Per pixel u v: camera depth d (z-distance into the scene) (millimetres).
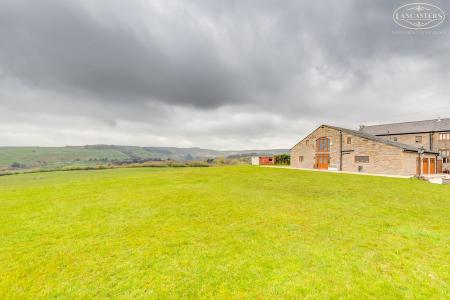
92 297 5223
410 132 51156
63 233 8898
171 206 12641
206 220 10328
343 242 7949
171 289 5441
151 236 8570
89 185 19797
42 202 13719
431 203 13680
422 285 5504
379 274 5945
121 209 12078
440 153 44219
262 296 5164
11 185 29781
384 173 34844
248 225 9680
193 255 7070
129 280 5816
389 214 11312
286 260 6699
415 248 7477
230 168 38094
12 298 5227
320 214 11266
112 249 7531
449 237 8391
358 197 15164
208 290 5391
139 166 65125
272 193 16438
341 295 5164
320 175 27625
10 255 7191
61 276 6047
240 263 6562
